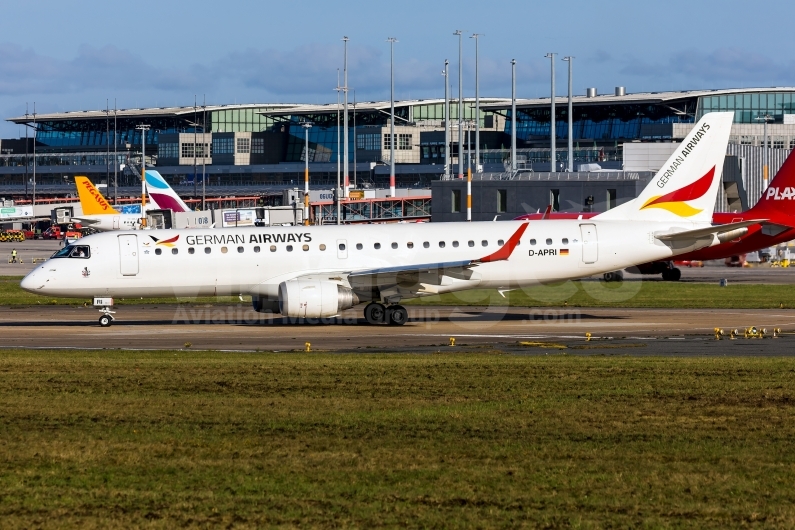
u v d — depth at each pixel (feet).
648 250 608.60
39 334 535.19
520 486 217.56
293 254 584.40
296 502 206.49
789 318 600.39
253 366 394.11
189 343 490.90
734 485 217.97
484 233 603.26
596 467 233.14
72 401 317.42
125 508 203.41
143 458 242.99
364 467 233.55
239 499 208.95
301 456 244.22
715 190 623.36
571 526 191.01
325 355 433.48
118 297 586.04
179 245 579.48
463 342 490.08
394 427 276.62
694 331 533.55
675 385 344.28
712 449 250.57
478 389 337.93
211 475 227.40
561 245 599.57
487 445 255.29
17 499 210.18
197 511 200.95
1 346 482.69
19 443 259.19
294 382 353.72
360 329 552.82
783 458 241.35
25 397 324.80
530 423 281.74
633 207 621.31
